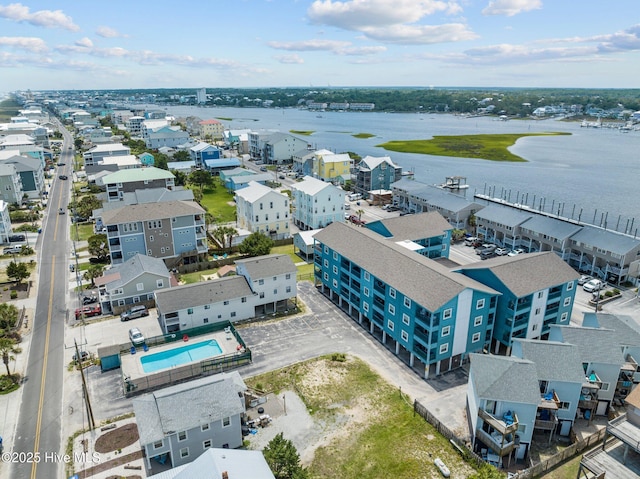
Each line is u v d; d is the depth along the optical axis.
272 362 55.50
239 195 104.56
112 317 66.50
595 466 37.94
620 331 50.66
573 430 44.88
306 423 45.50
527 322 56.03
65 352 57.69
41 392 50.19
